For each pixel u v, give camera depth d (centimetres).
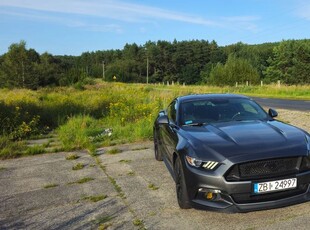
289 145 395
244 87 3781
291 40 6544
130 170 634
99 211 450
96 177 603
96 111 1484
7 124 1073
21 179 616
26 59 4656
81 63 16088
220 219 400
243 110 538
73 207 470
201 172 387
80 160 732
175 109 583
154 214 429
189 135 457
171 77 12288
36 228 411
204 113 532
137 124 1056
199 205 391
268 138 414
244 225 381
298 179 380
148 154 752
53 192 536
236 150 387
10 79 4569
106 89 2917
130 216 428
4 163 741
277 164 378
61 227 410
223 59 11500
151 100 1645
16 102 1573
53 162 726
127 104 1505
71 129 1089
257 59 9375
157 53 12606
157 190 516
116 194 511
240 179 371
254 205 370
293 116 1220
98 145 866
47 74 5300
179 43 13000
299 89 3192
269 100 2264
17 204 494
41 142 980
